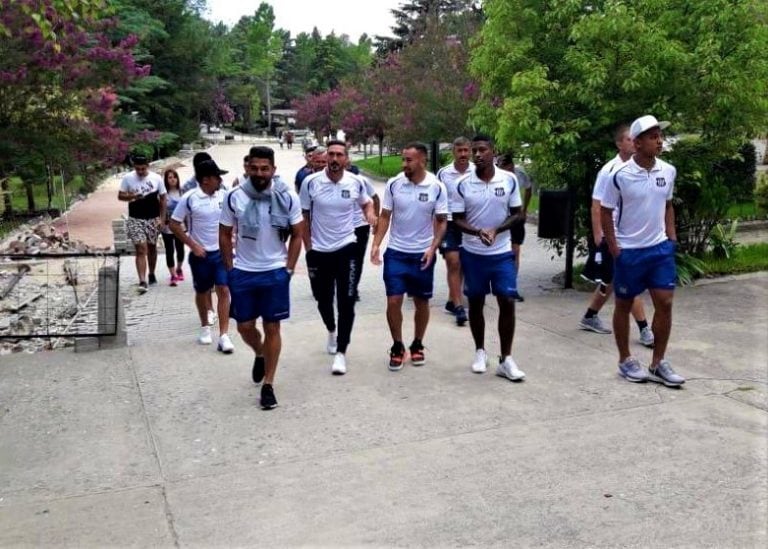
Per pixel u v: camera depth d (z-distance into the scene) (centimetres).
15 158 1658
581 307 817
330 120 5144
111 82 1877
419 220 606
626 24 814
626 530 360
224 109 7225
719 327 718
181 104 4384
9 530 371
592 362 625
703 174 927
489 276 582
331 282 652
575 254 1154
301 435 484
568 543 350
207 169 675
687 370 596
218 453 459
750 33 834
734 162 1260
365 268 1120
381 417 512
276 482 419
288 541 357
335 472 430
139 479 426
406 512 382
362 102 3588
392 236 620
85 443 478
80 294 1031
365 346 689
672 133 886
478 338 603
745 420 494
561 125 862
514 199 577
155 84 3344
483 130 1002
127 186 966
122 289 1006
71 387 586
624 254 557
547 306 827
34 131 1633
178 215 671
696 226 986
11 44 1481
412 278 611
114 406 543
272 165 525
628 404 527
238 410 531
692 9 855
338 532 364
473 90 2142
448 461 441
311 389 573
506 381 582
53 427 505
